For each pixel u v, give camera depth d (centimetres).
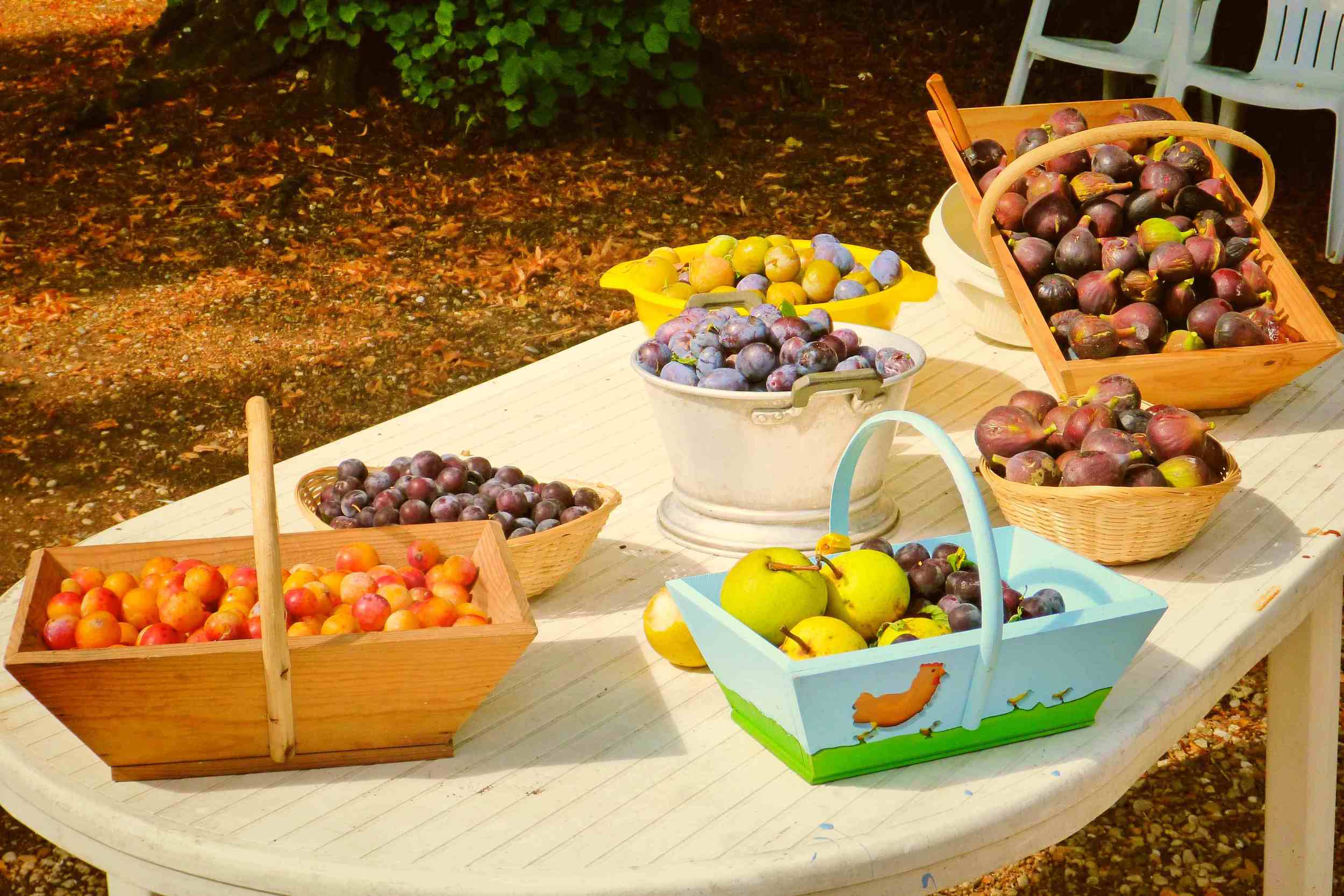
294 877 111
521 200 609
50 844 267
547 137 662
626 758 127
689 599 126
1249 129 619
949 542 138
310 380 459
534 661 147
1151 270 200
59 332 493
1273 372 197
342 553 141
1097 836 266
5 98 688
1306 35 500
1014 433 169
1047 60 743
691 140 670
